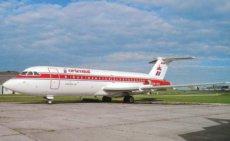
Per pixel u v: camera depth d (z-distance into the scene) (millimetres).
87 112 22297
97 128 14281
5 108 25000
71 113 21281
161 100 46188
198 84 36125
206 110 25469
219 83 35344
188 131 13727
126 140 11383
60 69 32688
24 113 20812
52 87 31438
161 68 47344
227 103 37156
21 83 29500
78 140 11234
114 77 39188
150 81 45219
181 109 26406
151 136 12312
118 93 38938
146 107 28703
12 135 11977
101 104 33219
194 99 49469
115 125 15398
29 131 13023
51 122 16156
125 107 28391
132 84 41938
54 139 11344
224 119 18688
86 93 35812
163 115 20750
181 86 37156
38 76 30422
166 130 13938
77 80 33875
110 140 11328
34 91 30422
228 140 11703
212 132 13516
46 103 32906
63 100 42156
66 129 13828
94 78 36219
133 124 15883
